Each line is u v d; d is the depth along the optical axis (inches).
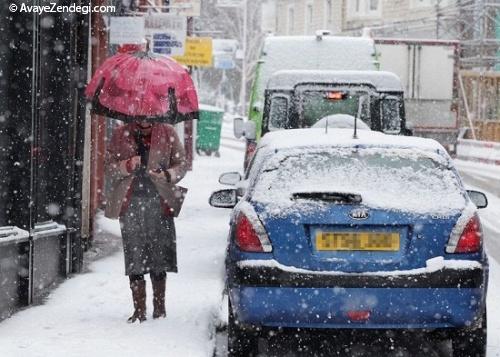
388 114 949.2
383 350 546.9
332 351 544.7
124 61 568.7
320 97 955.3
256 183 487.8
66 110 708.0
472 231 471.8
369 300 461.1
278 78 959.6
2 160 582.6
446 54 1941.4
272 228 470.6
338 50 1171.9
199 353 493.7
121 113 563.8
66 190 713.0
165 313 582.6
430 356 534.3
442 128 1942.7
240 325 474.9
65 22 711.1
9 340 507.8
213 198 636.7
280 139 525.3
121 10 1206.3
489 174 1951.3
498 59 2581.2
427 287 461.1
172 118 564.4
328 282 462.3
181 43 1220.5
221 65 3235.7
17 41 599.5
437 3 2797.7
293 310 463.8
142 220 563.2
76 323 557.6
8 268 575.2
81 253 743.1
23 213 599.5
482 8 2618.1
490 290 731.4
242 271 469.4
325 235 467.8
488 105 2465.6
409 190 477.1
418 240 465.7
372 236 467.2
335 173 483.8
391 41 1931.6
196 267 779.4
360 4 3390.7
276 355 535.5
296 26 3897.6
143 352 489.7
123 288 676.1
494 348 534.0
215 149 2650.1
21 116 597.9
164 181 566.6
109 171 568.7
